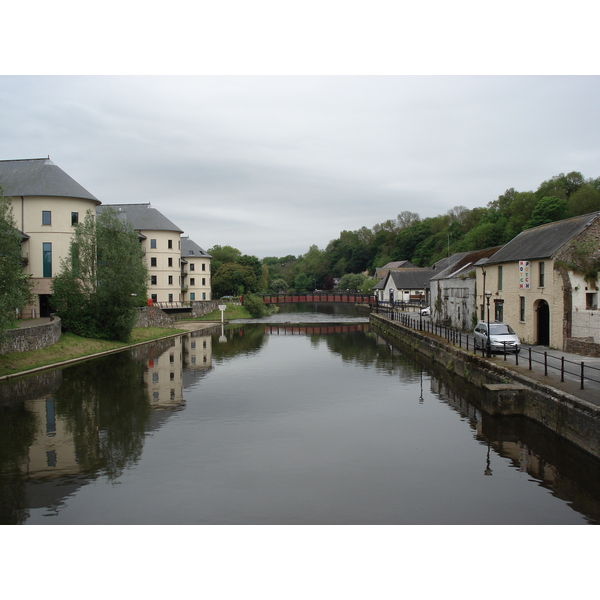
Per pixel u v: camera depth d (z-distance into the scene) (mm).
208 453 16328
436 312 50188
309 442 17453
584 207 74375
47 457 15922
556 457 16047
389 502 12680
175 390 25844
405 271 90938
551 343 28469
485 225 97000
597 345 24812
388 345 45844
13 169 45875
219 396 24516
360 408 22219
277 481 14023
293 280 185625
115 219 41344
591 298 27859
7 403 22922
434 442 17438
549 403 17125
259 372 31266
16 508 12359
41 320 41219
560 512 12141
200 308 75312
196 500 12805
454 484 13812
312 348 43406
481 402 22516
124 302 41875
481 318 39000
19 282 27453
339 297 128500
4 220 25609
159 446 17000
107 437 17984
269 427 19297
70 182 45094
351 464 15328
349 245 178750
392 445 17109
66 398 23859
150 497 12984
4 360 29953
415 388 26516
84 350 37469
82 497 12969
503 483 13867
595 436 14328
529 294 31078
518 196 94438
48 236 43469
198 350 41625
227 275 99625
